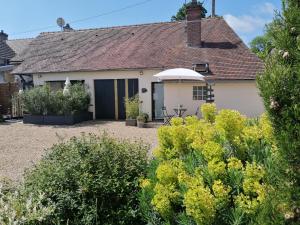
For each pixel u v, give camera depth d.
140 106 18.84
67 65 21.06
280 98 2.20
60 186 4.29
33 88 19.50
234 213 2.57
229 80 17.30
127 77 19.34
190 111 17.83
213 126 4.01
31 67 22.05
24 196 4.25
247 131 3.35
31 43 25.73
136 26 24.36
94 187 4.21
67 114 18.14
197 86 17.70
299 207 2.18
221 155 3.09
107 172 4.39
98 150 4.61
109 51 21.53
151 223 3.34
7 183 4.94
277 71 2.22
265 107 2.30
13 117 20.94
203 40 20.80
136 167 4.58
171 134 3.95
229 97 17.62
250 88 17.67
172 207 3.05
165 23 23.80
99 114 20.31
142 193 3.62
